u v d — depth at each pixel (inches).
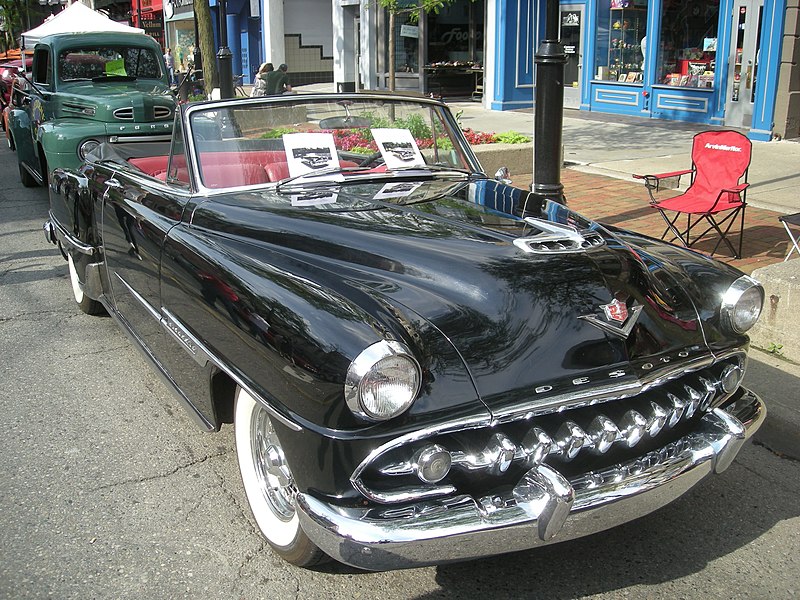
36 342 215.0
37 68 422.3
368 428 97.3
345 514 98.0
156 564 122.6
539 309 111.4
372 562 98.0
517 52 704.4
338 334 99.9
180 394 143.3
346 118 168.2
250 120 158.6
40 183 403.9
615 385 107.9
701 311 124.8
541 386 105.0
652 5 584.1
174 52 1309.1
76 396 181.9
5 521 133.2
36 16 1705.2
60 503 138.8
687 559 124.8
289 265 124.4
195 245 134.9
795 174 383.2
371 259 122.3
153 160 199.0
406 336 102.7
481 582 119.6
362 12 836.0
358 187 156.5
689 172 272.5
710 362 119.9
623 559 125.0
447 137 179.0
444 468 99.0
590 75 655.1
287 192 152.3
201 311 127.3
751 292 126.8
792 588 117.8
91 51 406.9
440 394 100.6
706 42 551.2
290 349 103.0
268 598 115.3
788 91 479.5
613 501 106.9
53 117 390.6
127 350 209.5
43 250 310.5
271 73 657.0
